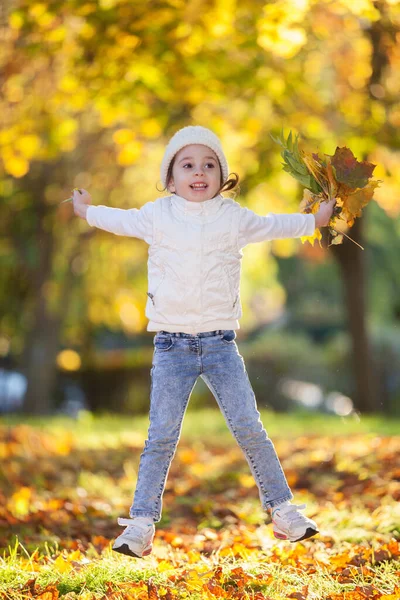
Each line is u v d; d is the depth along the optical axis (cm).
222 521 855
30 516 821
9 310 2538
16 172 1259
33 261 2384
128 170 1967
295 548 662
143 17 1082
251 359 3066
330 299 4100
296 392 3033
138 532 523
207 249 537
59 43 1146
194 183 543
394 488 874
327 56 1336
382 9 1098
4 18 1120
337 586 545
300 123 1332
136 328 2741
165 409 532
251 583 545
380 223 3008
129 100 1231
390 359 2991
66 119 1295
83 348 3034
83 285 2530
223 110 1447
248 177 1423
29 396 2273
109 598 506
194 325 535
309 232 557
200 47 1159
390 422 1762
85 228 2252
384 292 3522
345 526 745
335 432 1583
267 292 3991
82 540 768
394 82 1295
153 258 545
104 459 1288
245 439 536
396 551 632
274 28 1043
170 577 563
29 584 538
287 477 1048
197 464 1242
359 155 1253
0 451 1242
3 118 1248
